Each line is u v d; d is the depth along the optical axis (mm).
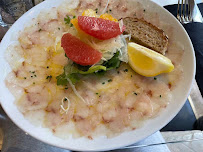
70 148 180
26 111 201
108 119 196
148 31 252
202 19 294
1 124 237
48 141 184
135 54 222
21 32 257
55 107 205
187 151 200
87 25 206
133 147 203
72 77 217
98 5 277
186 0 294
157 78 221
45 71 232
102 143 183
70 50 210
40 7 275
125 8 274
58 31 260
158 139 208
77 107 207
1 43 242
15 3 283
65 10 275
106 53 219
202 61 252
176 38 241
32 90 215
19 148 216
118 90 217
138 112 198
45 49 248
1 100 204
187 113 227
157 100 206
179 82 213
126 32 254
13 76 224
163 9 258
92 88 219
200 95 239
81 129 192
